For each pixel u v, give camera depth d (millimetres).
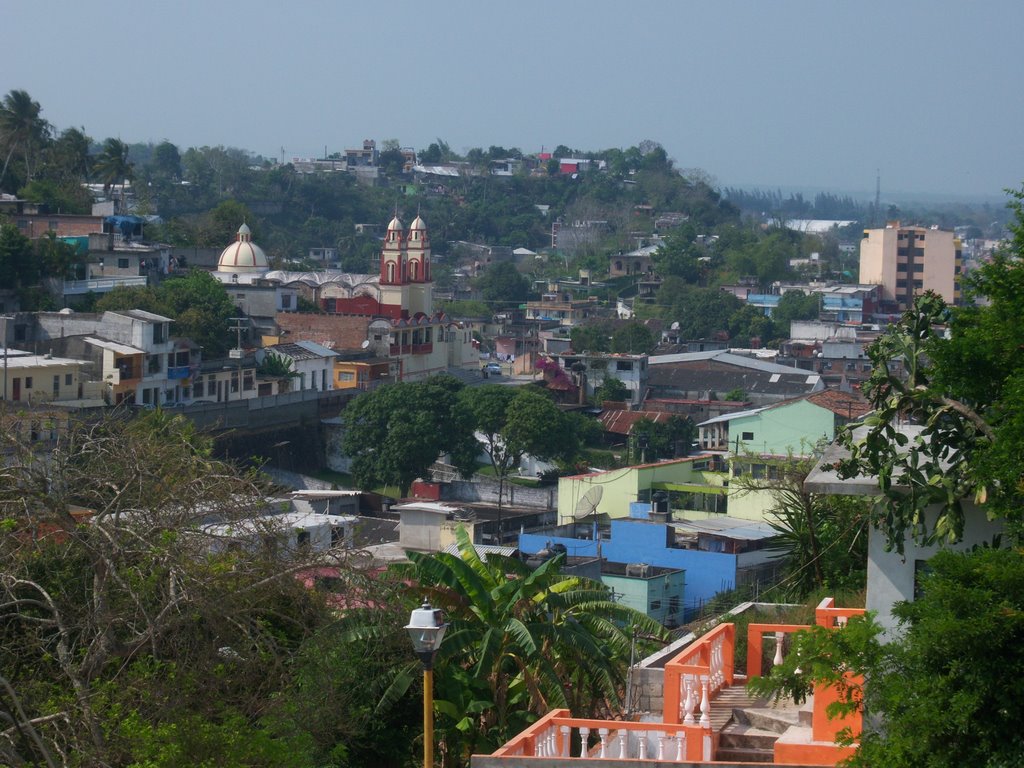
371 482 154375
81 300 182250
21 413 40438
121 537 36125
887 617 27719
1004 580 22109
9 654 34094
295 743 33375
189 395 158875
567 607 43312
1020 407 24516
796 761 26562
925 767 22266
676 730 27047
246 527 38656
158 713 31188
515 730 39125
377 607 38656
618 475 104625
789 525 50094
